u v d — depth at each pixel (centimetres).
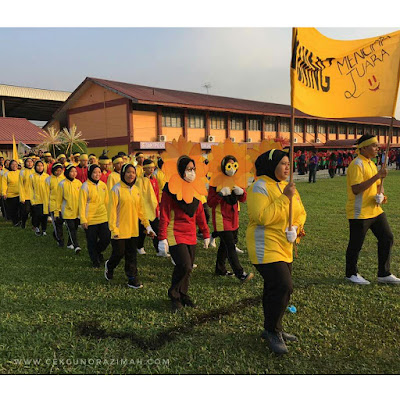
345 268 603
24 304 481
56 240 841
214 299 491
